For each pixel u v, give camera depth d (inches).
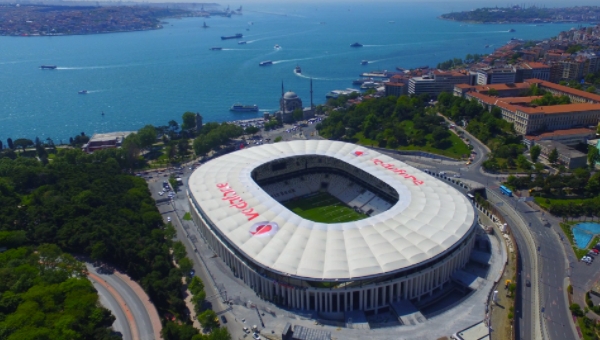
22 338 7416.3
